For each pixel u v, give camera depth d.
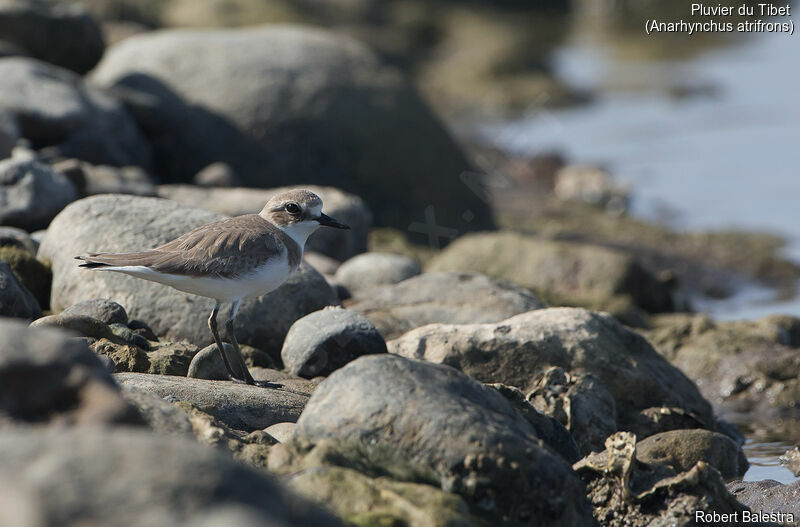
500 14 49.12
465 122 33.28
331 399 7.09
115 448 4.66
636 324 15.07
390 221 20.73
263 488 4.82
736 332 13.92
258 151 19.91
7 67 17.30
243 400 8.55
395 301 12.55
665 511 7.89
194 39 20.83
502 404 7.47
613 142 30.02
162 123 19.67
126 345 9.61
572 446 8.82
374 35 40.59
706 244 21.30
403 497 6.36
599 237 22.00
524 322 10.82
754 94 34.88
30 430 5.01
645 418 10.54
